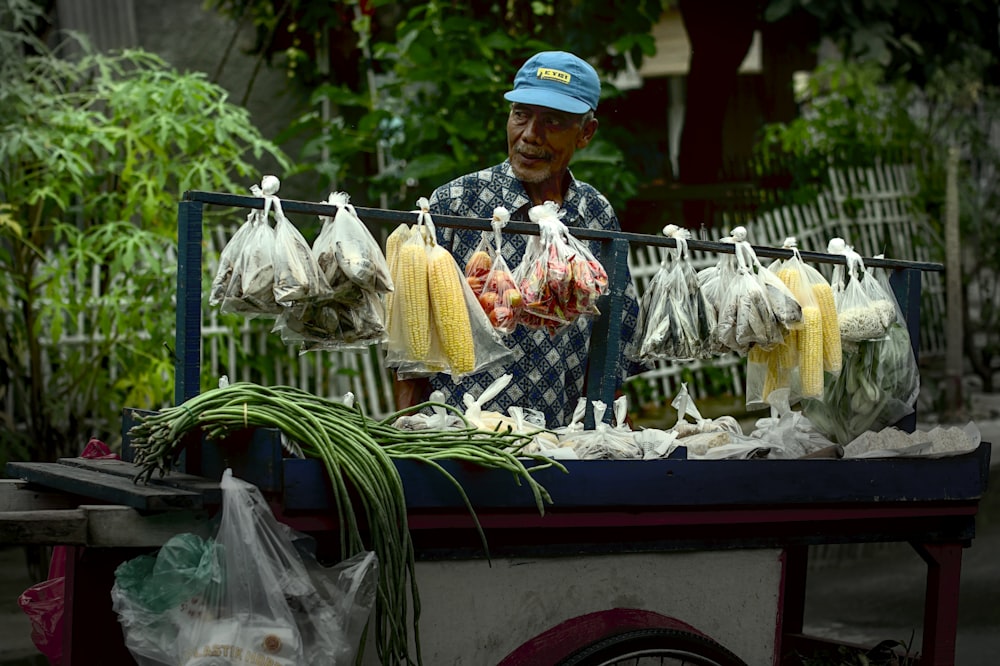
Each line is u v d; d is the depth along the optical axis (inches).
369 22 319.0
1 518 91.4
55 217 240.8
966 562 249.1
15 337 236.1
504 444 107.2
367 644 104.9
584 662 107.1
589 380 133.0
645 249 366.6
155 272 223.1
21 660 187.6
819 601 230.8
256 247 107.3
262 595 94.4
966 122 439.2
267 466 97.7
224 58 312.5
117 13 307.4
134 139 231.8
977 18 346.0
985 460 132.2
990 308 432.8
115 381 241.6
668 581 117.6
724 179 402.3
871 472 124.8
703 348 134.2
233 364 269.0
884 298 141.8
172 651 94.0
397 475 99.3
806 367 133.4
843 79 424.5
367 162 326.3
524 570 110.1
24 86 226.5
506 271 124.7
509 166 145.4
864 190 402.9
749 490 117.8
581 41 332.2
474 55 294.4
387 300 119.0
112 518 95.2
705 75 405.7
